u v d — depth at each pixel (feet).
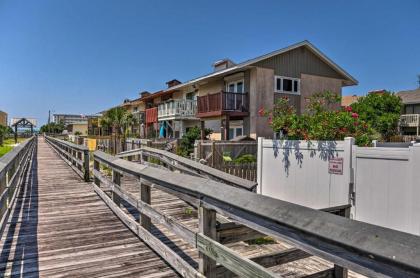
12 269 10.09
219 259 6.86
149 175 10.69
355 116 23.22
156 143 47.24
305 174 20.12
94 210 17.56
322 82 59.93
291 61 56.39
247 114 54.54
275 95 54.70
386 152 15.46
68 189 23.79
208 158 35.78
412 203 14.32
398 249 3.15
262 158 23.67
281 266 11.31
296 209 4.72
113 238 13.03
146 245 12.21
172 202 19.48
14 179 18.65
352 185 17.08
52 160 48.01
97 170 22.50
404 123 81.46
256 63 52.90
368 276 3.49
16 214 16.63
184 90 77.87
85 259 10.90
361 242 3.50
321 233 4.00
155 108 84.38
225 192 6.57
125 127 91.50
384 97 77.25
